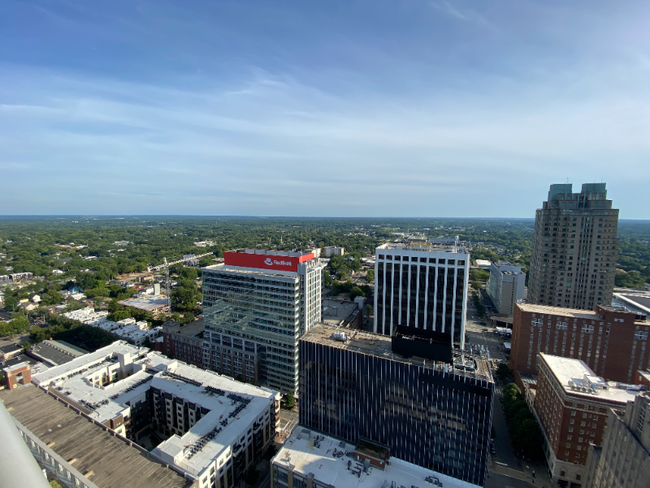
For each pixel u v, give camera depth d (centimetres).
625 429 8612
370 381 10700
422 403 10075
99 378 15675
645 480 7644
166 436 14300
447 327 16612
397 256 17175
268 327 16638
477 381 9306
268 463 12862
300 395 12012
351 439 11269
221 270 17675
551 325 16938
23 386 13338
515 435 13575
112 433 10875
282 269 16738
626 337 15788
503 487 11850
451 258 16162
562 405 11812
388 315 17725
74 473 9269
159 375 15075
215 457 10438
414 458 10400
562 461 11850
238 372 17762
